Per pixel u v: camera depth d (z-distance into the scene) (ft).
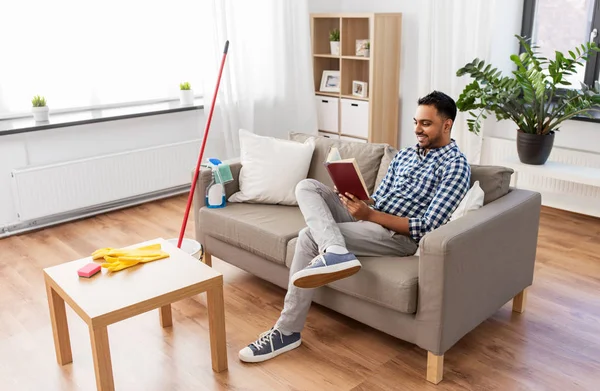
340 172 7.37
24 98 12.30
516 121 11.91
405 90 15.75
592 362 7.50
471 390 6.98
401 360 7.63
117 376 7.36
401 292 6.93
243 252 9.26
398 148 16.34
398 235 7.82
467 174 7.70
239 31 14.40
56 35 12.36
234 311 8.93
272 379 7.26
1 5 11.58
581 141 12.68
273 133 15.98
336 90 16.06
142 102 14.01
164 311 8.43
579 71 13.35
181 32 14.14
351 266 7.14
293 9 15.33
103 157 12.77
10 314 8.95
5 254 11.14
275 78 15.57
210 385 7.16
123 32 13.29
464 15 13.56
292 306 7.69
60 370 7.54
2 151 11.62
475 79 12.87
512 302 8.98
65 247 11.46
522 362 7.52
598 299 9.12
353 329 8.38
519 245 7.91
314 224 7.64
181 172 14.21
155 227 12.46
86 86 13.05
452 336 7.00
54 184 12.19
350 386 7.10
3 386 7.23
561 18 13.46
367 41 14.98
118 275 7.11
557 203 13.03
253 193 9.82
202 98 14.82
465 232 6.77
